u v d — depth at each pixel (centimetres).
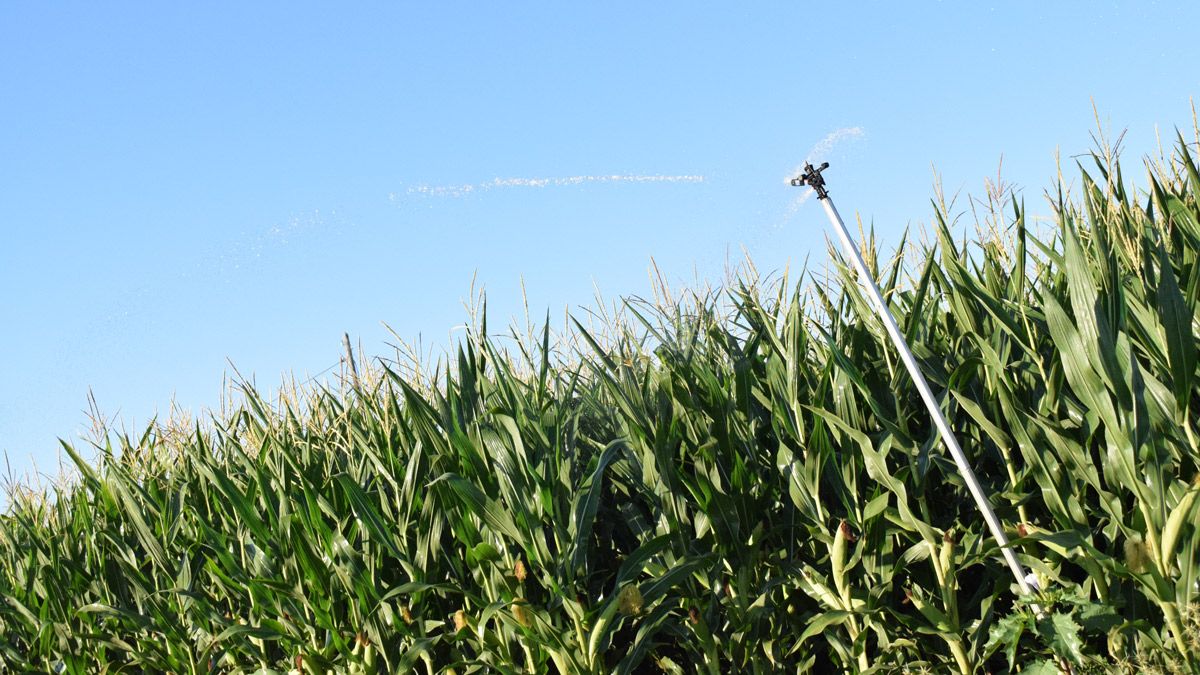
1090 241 380
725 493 382
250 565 477
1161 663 316
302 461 509
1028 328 371
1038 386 373
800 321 381
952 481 366
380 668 435
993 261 409
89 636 521
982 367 385
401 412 480
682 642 400
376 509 417
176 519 519
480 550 385
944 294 398
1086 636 342
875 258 418
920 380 351
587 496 388
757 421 420
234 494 455
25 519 589
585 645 380
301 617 445
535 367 457
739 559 382
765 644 386
